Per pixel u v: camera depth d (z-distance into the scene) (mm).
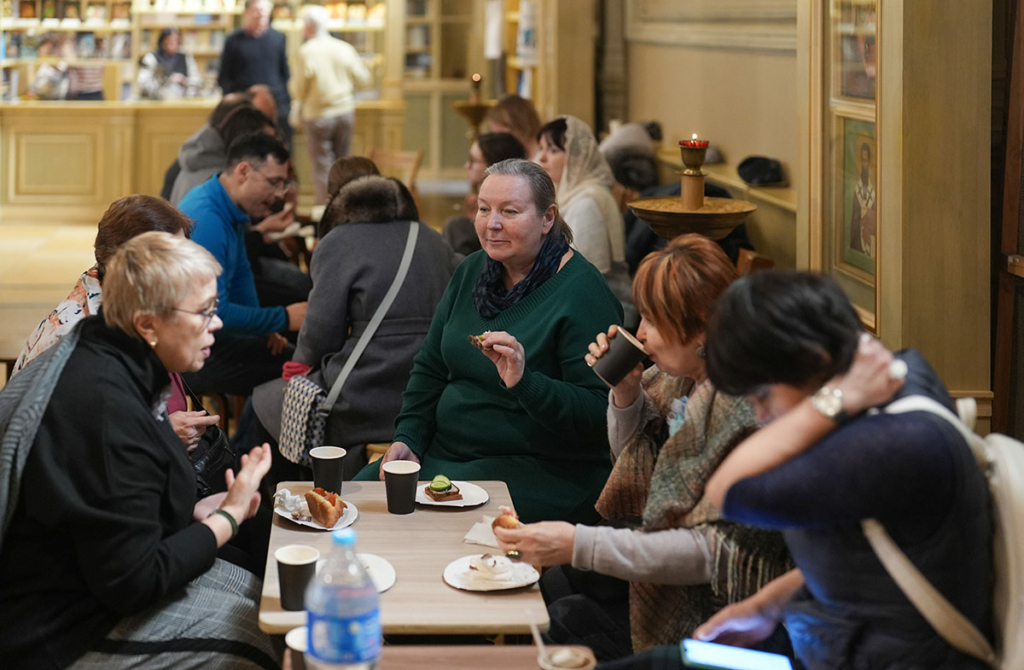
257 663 2061
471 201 4805
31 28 10336
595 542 1899
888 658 1474
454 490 2291
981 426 2836
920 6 2676
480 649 1757
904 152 2727
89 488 1864
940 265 2768
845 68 3129
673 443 1967
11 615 1897
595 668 1725
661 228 3428
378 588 1879
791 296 1402
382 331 3326
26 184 9656
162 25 10695
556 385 2582
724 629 1742
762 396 1500
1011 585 1410
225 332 3891
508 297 2760
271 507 3084
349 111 9852
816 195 3367
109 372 1921
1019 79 2711
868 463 1358
